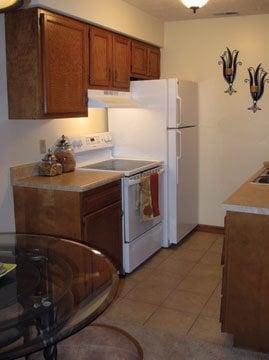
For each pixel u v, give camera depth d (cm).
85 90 330
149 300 306
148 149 407
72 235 297
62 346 223
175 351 241
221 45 437
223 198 461
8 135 303
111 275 179
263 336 235
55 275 176
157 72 460
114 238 335
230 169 453
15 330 138
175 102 391
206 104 452
